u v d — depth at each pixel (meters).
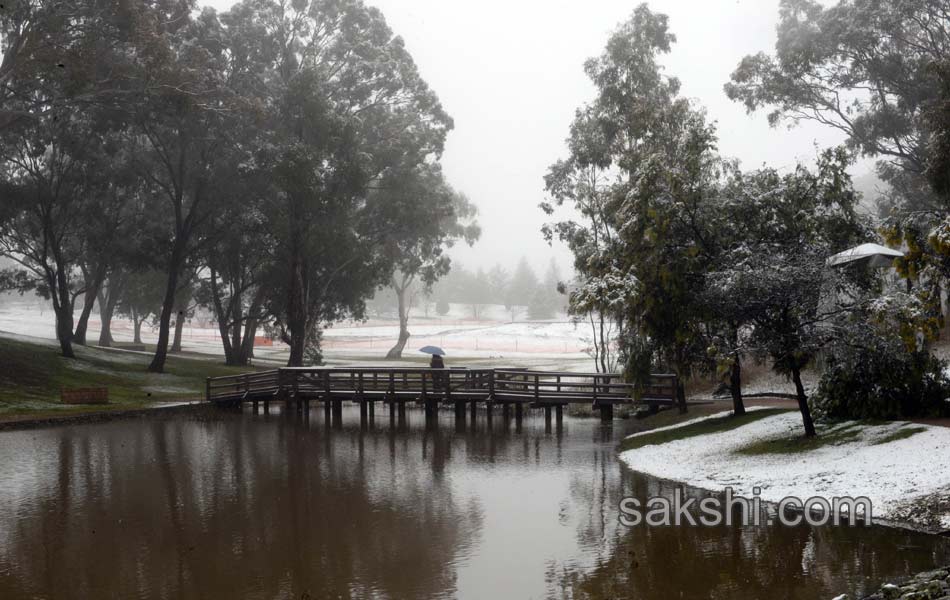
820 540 13.30
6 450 26.34
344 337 108.88
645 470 21.08
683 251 21.91
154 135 50.31
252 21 52.28
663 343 23.83
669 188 22.25
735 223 22.36
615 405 36.47
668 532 14.43
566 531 14.89
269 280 57.78
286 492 19.17
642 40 37.09
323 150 49.41
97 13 36.97
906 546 12.70
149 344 87.81
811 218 21.67
